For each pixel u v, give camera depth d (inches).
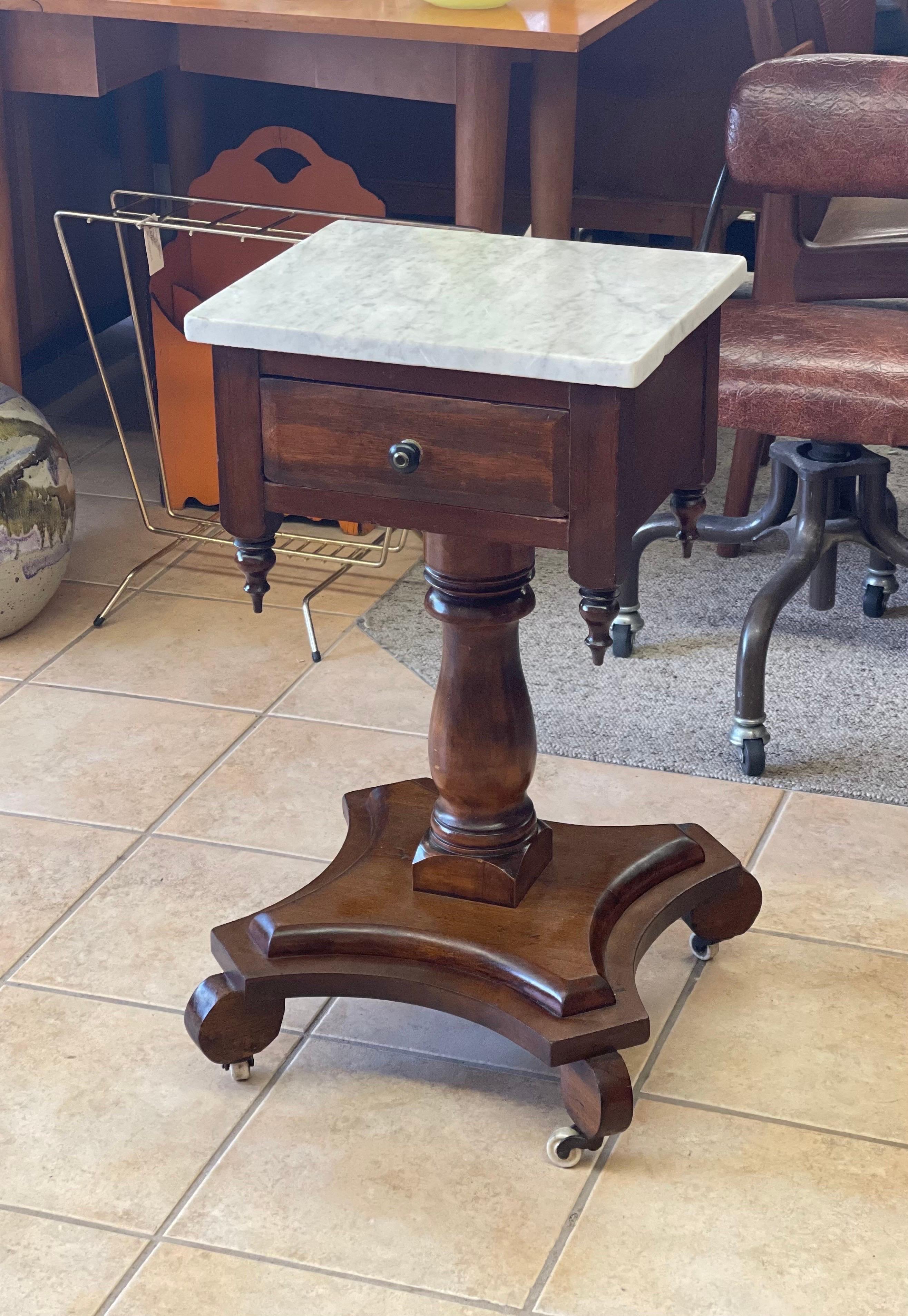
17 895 63.6
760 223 79.7
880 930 60.7
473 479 43.9
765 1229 47.3
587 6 80.6
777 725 75.3
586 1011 48.8
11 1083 53.6
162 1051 55.1
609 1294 45.1
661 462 46.4
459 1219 47.8
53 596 89.2
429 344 42.3
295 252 52.3
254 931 52.7
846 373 67.7
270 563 48.6
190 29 81.4
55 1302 45.2
